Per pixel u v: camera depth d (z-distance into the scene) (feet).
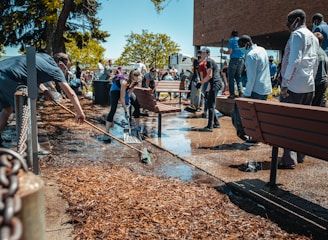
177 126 24.35
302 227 8.63
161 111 19.75
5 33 58.29
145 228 8.14
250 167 13.76
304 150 9.39
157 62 121.29
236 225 8.52
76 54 111.14
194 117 29.09
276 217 9.18
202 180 12.24
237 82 29.32
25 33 62.54
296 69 12.42
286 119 9.70
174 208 9.34
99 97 37.35
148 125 24.82
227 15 66.18
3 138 18.83
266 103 10.33
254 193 10.82
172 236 7.81
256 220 8.88
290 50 12.52
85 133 21.17
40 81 11.64
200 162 14.61
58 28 43.55
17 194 2.43
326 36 19.04
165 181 11.82
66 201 9.70
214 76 21.72
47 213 8.89
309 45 12.51
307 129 9.05
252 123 11.33
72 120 25.99
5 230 2.08
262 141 11.18
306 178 12.36
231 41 28.09
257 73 16.92
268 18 55.98
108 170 13.03
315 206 9.91
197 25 76.89
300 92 12.91
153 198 10.00
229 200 10.30
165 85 39.52
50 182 11.40
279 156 15.66
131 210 9.08
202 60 26.50
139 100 22.09
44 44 64.23
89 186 10.97
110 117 19.48
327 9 45.11
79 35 65.62
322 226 8.63
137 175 12.46
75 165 13.76
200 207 9.53
